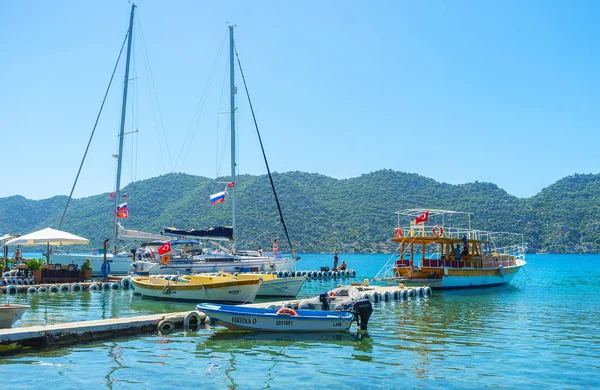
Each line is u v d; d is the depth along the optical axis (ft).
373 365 44.42
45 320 66.23
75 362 44.98
